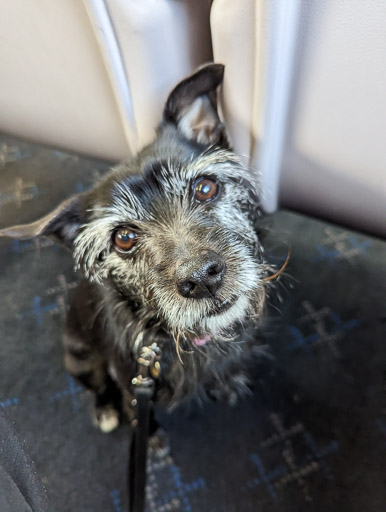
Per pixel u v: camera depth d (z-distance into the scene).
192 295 0.20
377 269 0.36
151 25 0.22
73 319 0.30
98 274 0.25
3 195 0.44
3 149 0.46
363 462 0.28
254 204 0.27
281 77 0.22
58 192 0.43
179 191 0.23
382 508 0.26
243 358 0.29
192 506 0.28
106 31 0.23
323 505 0.27
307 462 0.29
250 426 0.30
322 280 0.35
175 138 0.24
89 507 0.28
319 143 0.26
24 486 0.16
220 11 0.21
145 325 0.25
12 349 0.35
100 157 0.42
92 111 0.32
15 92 0.34
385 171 0.25
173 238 0.22
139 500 0.24
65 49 0.27
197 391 0.29
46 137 0.41
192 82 0.23
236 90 0.24
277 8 0.19
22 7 0.25
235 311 0.22
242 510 0.27
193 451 0.30
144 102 0.26
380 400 0.30
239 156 0.27
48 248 0.40
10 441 0.16
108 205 0.23
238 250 0.22
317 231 0.37
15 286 0.38
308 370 0.32
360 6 0.19
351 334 0.33
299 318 0.34
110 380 0.32
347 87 0.22
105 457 0.30
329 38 0.20
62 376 0.34
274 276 0.25
